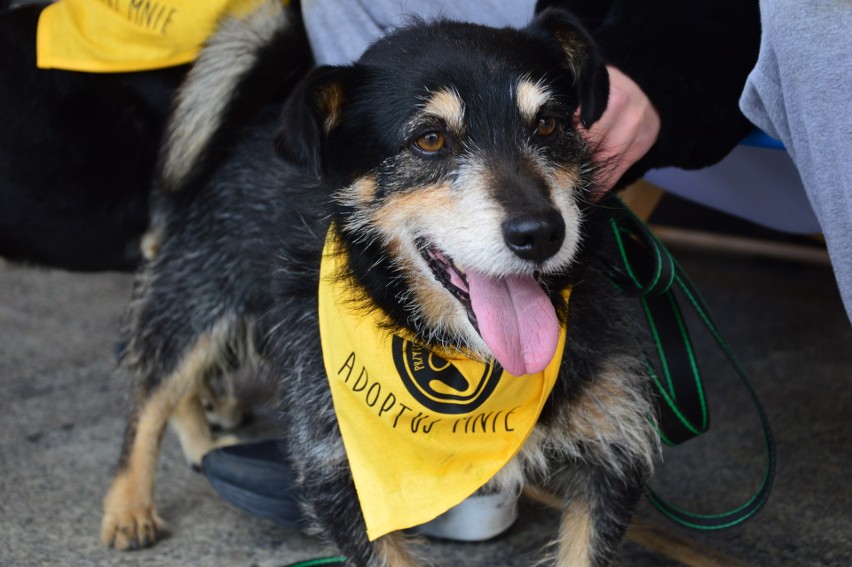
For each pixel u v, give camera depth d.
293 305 2.29
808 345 3.62
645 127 2.19
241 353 2.81
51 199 3.18
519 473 2.14
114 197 3.20
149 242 3.30
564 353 2.04
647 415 2.16
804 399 3.15
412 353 2.04
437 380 2.01
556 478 2.21
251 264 2.65
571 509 2.15
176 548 2.50
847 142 1.72
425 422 2.03
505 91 1.95
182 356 2.77
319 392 2.18
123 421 3.27
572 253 1.85
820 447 2.80
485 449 2.02
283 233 2.44
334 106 2.04
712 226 4.56
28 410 3.37
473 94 1.94
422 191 1.95
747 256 4.58
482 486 2.19
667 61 2.19
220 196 2.75
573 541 2.11
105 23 3.04
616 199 2.25
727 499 2.56
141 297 2.89
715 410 3.11
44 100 3.12
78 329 4.19
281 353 2.34
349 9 2.67
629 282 2.22
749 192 2.92
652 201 3.31
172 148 2.77
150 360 2.79
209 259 2.76
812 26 1.76
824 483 2.59
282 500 2.45
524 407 2.00
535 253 1.77
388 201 1.99
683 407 2.29
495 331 1.84
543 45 2.11
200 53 2.75
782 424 2.98
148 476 2.66
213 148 2.77
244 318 2.73
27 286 4.80
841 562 2.22
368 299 2.08
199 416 2.98
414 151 1.96
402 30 2.14
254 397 3.44
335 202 2.10
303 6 2.76
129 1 2.99
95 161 3.15
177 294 2.80
